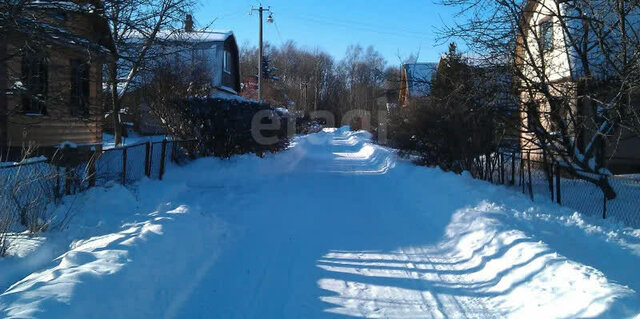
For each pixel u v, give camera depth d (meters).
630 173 14.40
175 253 5.93
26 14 8.73
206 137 16.20
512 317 4.67
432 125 14.46
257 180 14.28
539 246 5.99
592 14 9.57
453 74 11.94
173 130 16.31
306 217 9.43
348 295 5.33
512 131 12.02
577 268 5.10
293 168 18.47
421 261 6.62
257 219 9.02
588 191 11.05
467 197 9.77
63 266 4.77
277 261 6.52
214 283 5.58
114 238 5.78
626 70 9.07
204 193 11.48
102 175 9.74
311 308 4.95
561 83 10.77
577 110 10.80
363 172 17.75
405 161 17.55
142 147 13.50
